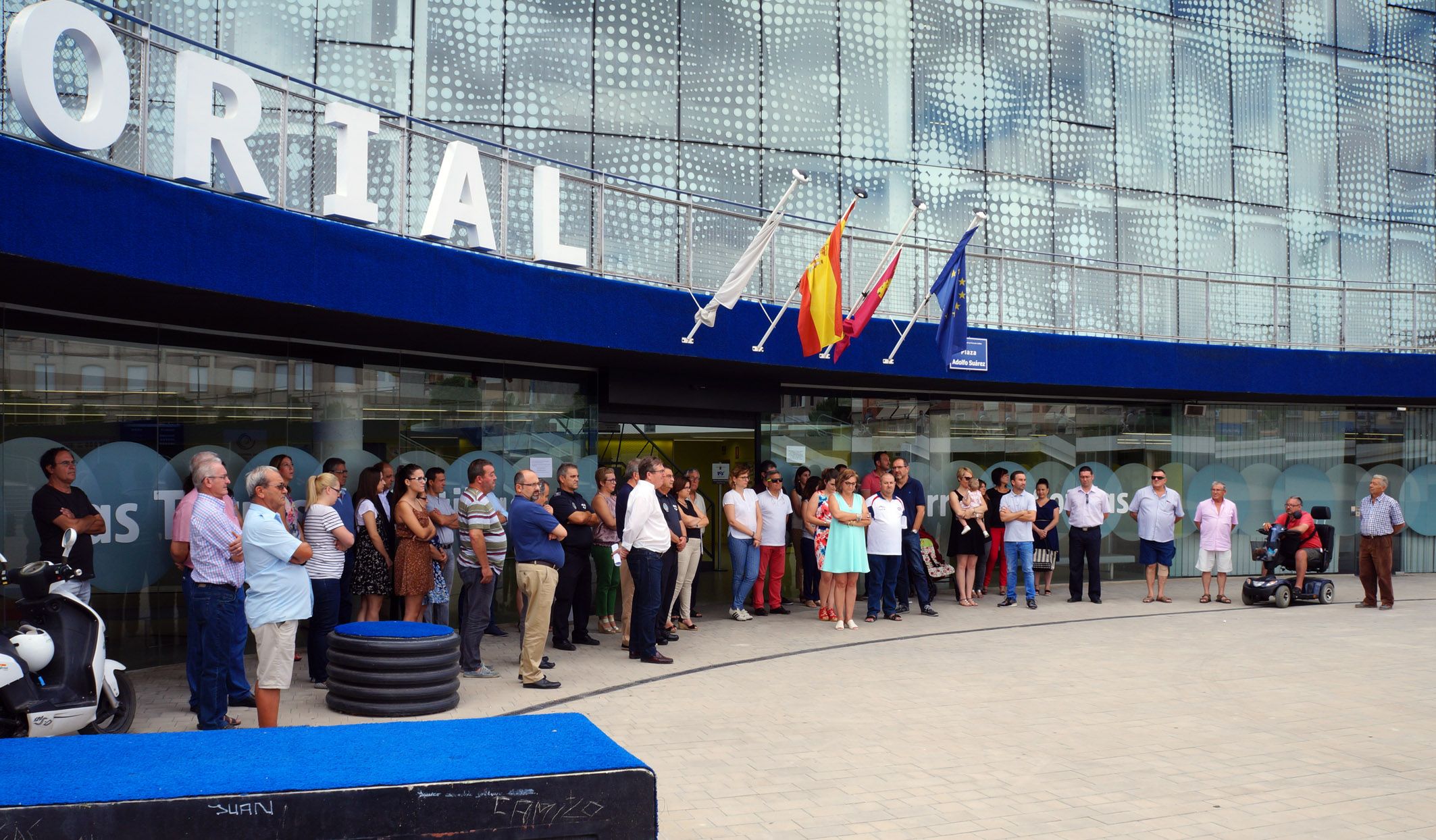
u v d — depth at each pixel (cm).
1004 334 1691
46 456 966
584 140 1603
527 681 987
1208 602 1688
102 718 761
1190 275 1947
